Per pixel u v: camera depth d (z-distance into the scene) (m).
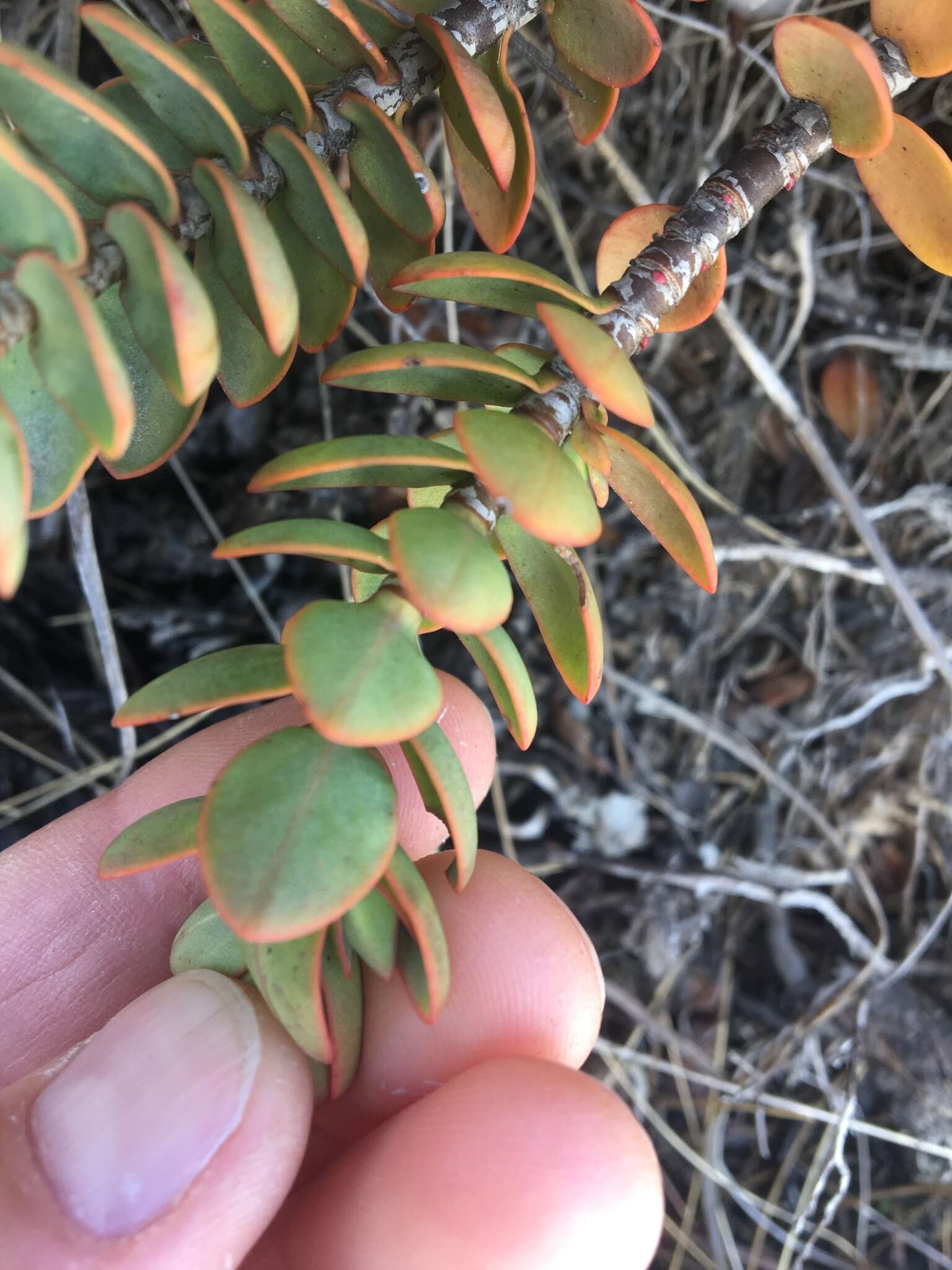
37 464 0.05
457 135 0.06
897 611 0.14
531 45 0.06
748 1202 0.14
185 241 0.05
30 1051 0.09
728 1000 0.15
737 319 0.14
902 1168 0.14
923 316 0.14
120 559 0.14
